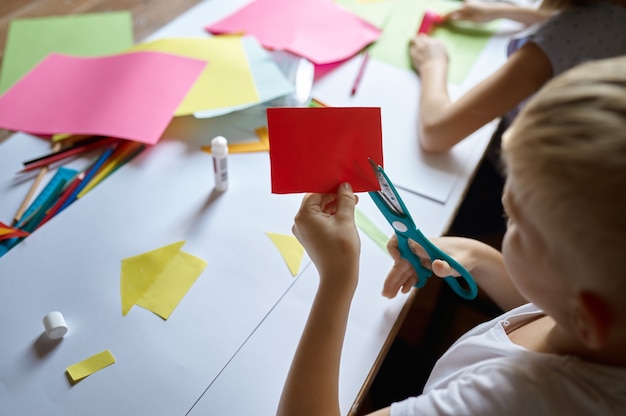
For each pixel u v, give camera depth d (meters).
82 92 0.91
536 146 0.40
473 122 0.87
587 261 0.38
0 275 0.68
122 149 0.85
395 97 0.97
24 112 0.88
